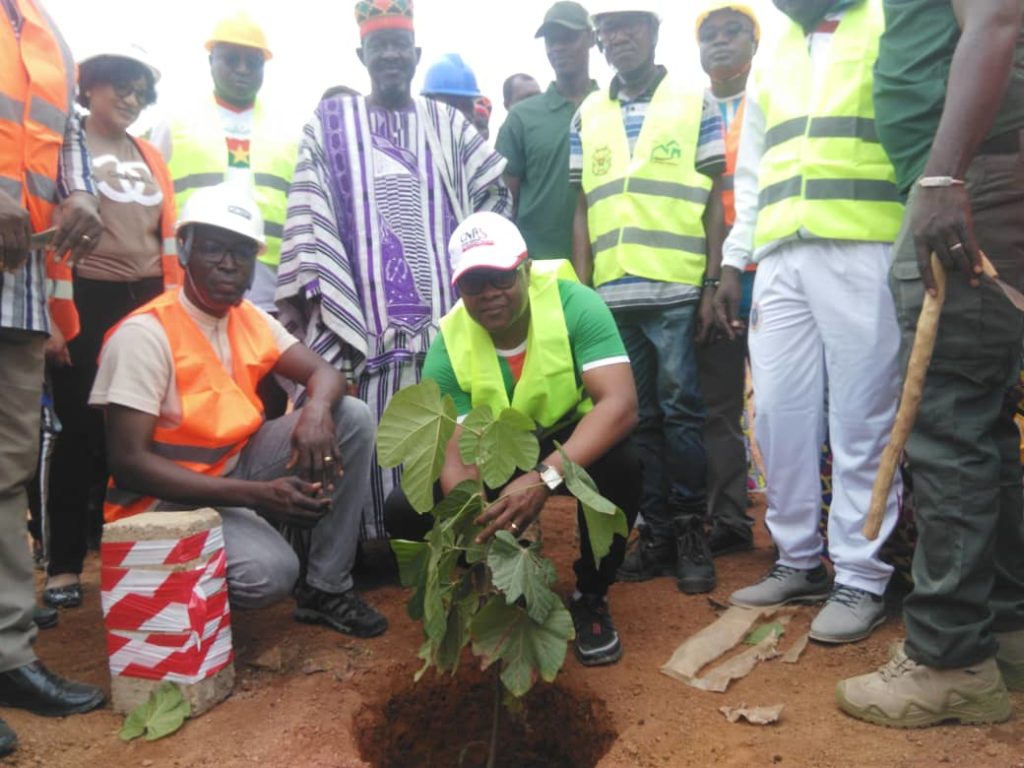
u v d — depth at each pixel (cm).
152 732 250
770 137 329
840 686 258
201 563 264
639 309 373
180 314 297
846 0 315
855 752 234
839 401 308
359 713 271
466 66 566
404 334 368
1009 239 233
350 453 317
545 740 296
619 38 380
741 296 392
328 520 320
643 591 361
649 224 373
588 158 395
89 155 278
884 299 301
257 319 324
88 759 241
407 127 388
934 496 239
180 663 260
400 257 371
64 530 347
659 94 384
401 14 379
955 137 219
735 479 409
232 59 410
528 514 249
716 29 433
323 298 358
